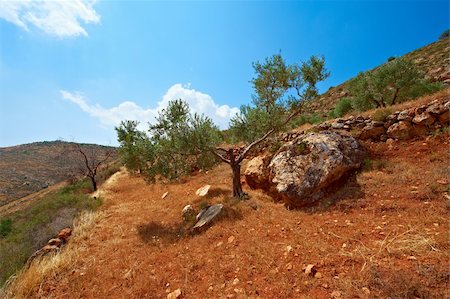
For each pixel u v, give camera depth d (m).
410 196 6.80
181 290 5.25
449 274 3.78
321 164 8.93
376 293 3.82
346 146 9.81
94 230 9.91
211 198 11.02
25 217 15.81
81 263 7.29
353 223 6.45
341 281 4.26
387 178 8.09
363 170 9.17
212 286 5.16
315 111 32.91
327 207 7.82
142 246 7.98
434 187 6.71
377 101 16.56
